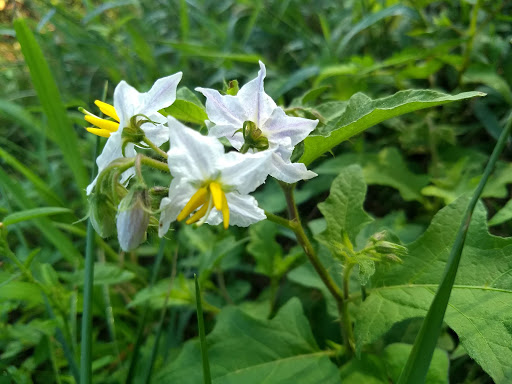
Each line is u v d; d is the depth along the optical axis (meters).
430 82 0.17
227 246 0.13
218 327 0.10
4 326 0.12
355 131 0.08
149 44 0.24
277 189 0.15
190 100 0.10
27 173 0.14
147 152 0.12
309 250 0.09
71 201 0.19
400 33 0.19
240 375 0.10
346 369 0.10
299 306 0.11
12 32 0.20
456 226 0.09
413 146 0.16
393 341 0.11
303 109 0.09
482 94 0.07
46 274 0.12
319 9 0.25
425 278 0.09
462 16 0.17
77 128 0.22
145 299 0.12
